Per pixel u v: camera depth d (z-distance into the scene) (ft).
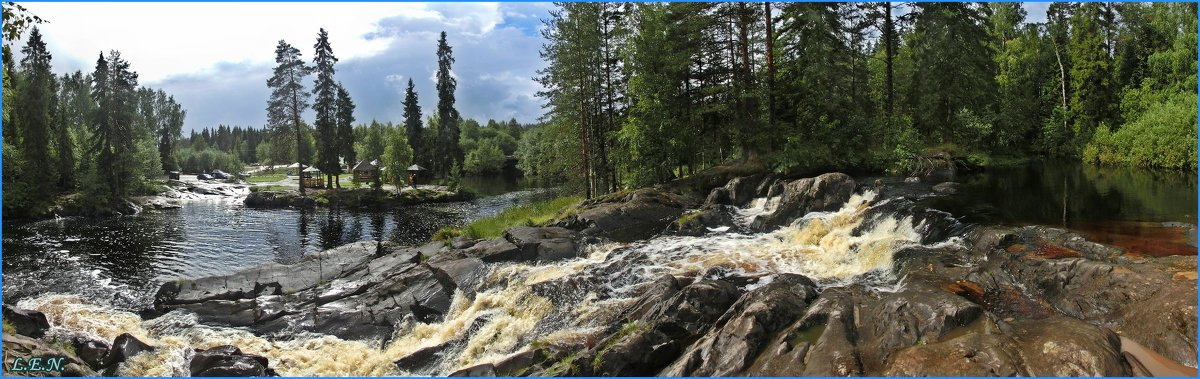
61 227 113.70
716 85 97.35
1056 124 116.37
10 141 134.00
